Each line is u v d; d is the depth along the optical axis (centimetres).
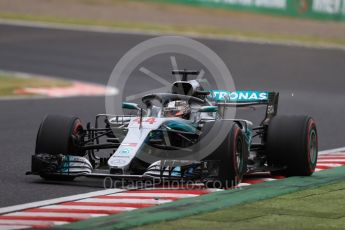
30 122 5856
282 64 11306
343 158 4416
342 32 15738
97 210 2894
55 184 3450
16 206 2967
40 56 11344
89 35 13275
